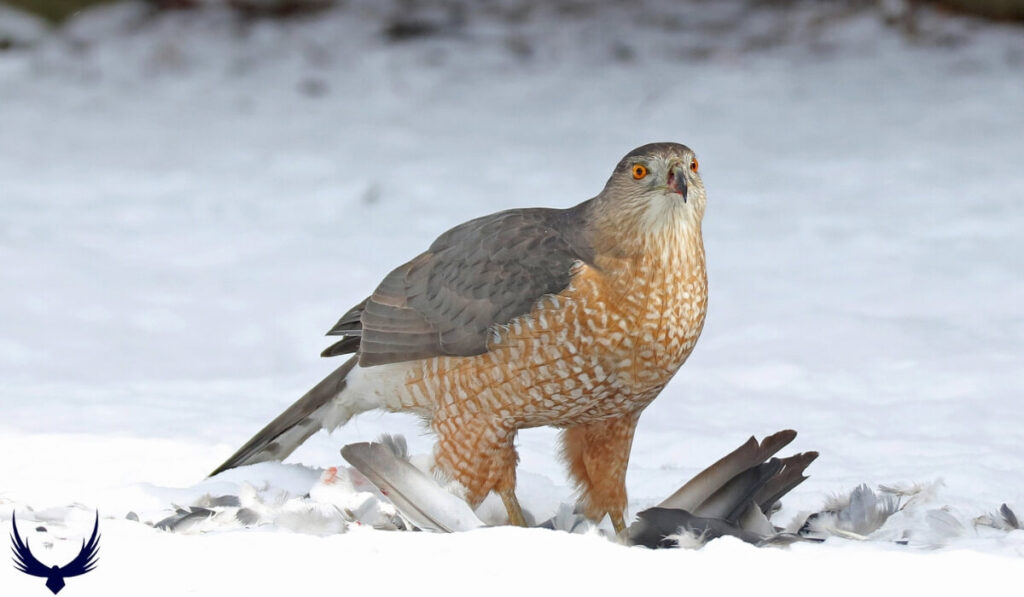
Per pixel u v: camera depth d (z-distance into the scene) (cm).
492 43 3262
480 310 774
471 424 789
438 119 2705
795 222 1855
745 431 1016
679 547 687
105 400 1095
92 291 1535
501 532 661
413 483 728
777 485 774
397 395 827
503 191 2080
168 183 2173
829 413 1057
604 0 3509
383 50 3212
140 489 803
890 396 1110
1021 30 3203
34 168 2286
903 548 679
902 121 2547
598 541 651
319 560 629
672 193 740
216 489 809
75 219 1923
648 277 751
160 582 606
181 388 1151
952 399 1088
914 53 3089
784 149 2375
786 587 599
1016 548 677
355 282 1569
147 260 1692
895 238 1734
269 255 1714
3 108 2777
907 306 1419
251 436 978
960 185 2038
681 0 3506
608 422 803
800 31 3275
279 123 2683
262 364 1298
